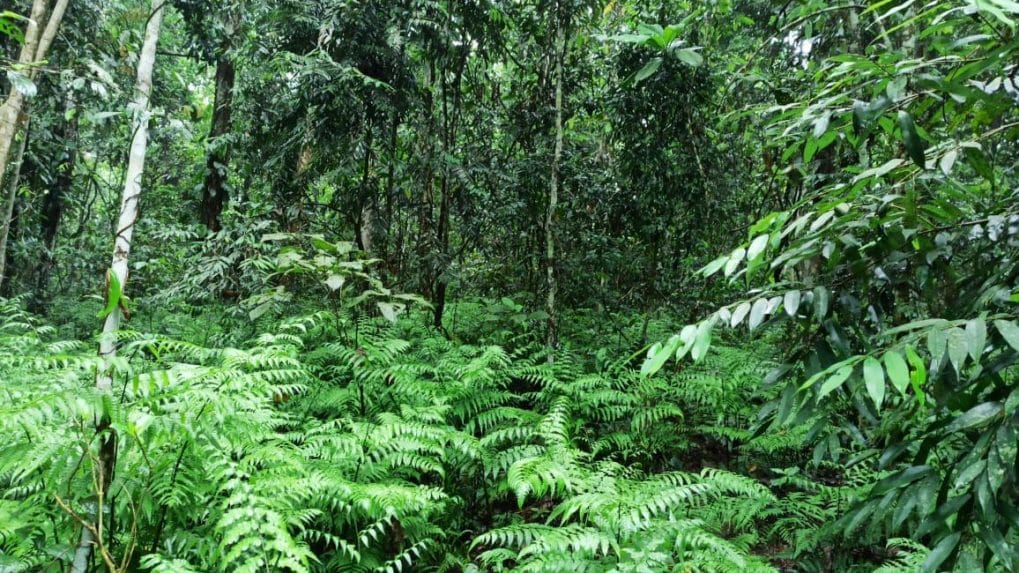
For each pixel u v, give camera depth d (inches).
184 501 98.8
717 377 192.9
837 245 86.9
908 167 87.5
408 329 232.2
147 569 93.8
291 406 169.0
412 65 259.0
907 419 92.1
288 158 249.9
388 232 257.4
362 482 127.9
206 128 412.2
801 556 134.1
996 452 58.8
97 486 83.0
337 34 229.5
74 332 297.6
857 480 136.3
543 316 226.1
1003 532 61.1
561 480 111.4
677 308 268.8
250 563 81.3
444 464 152.3
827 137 89.5
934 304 89.9
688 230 254.2
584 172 261.6
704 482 113.0
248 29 293.6
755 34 264.7
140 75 100.3
